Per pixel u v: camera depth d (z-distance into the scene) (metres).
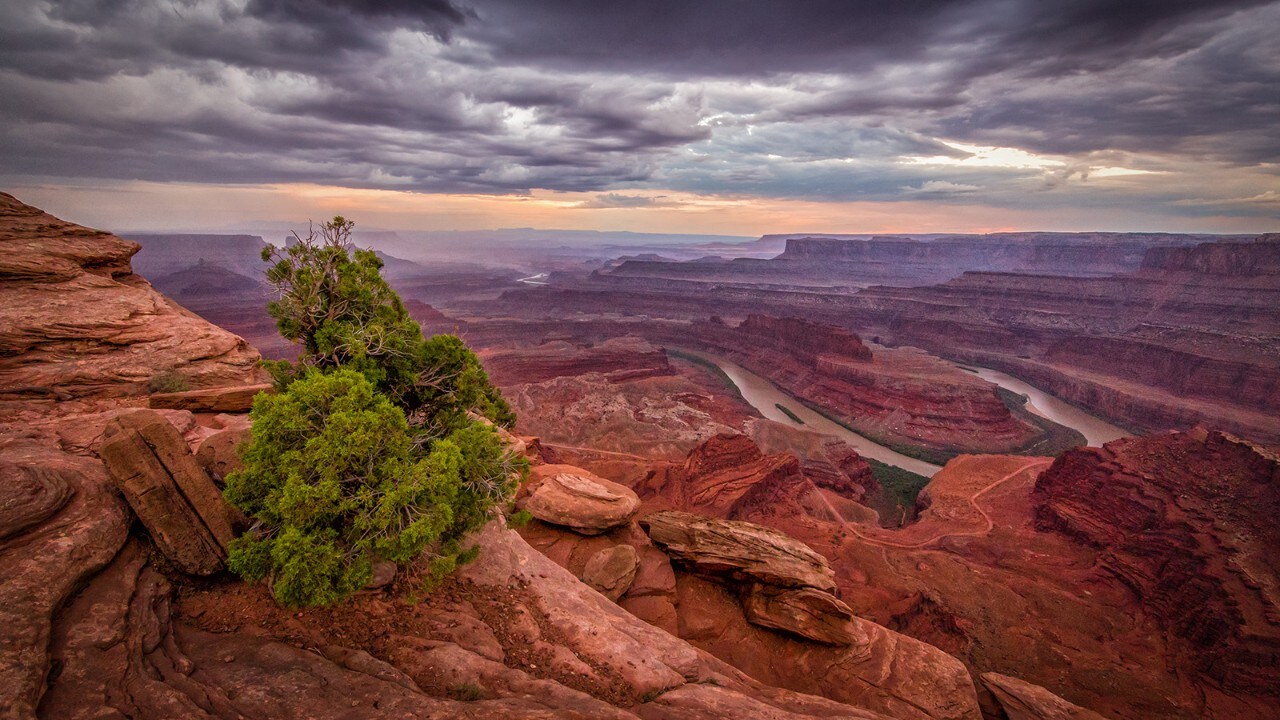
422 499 12.45
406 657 11.51
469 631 13.12
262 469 11.78
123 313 22.25
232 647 10.25
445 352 17.83
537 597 15.83
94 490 11.55
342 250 17.08
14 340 19.41
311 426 12.15
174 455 11.91
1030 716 19.62
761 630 21.25
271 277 16.34
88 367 19.62
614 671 13.54
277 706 8.71
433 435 16.19
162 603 10.66
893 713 18.42
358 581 11.23
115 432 11.49
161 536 11.27
